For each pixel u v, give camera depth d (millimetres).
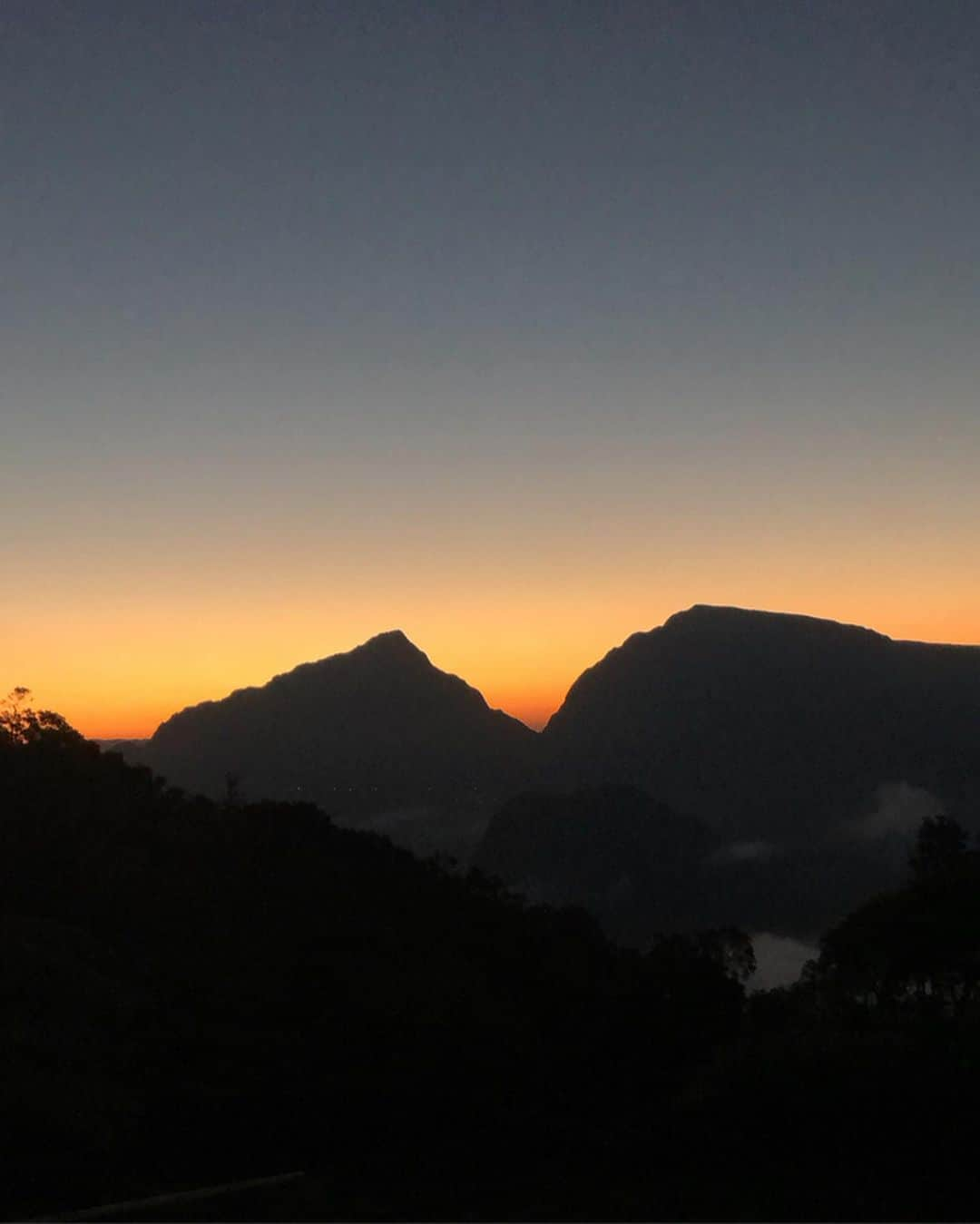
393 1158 12266
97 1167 11828
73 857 39062
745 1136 11656
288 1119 15477
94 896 36906
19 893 35656
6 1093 14008
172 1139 13930
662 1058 32375
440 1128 15438
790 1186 9602
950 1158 10438
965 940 28688
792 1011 33250
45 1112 13227
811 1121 11688
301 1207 8977
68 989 24469
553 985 40875
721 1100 12617
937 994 29422
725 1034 35281
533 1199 9258
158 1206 8953
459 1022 26375
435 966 35469
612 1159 11219
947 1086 12078
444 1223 8328
